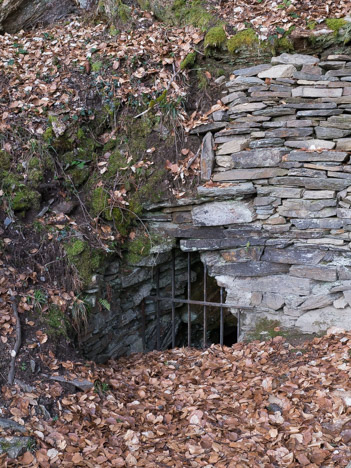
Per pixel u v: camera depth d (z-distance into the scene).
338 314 4.87
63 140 5.12
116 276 5.16
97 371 4.36
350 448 3.31
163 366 4.89
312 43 5.06
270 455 3.30
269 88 4.94
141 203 5.19
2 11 6.43
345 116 4.71
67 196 5.04
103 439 3.41
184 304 5.93
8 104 5.19
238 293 5.20
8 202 4.71
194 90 5.39
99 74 5.45
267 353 4.82
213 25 5.45
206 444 3.44
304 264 4.90
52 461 3.15
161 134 5.31
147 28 5.89
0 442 3.18
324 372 4.23
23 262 4.52
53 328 4.28
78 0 6.62
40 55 5.71
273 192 4.89
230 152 5.03
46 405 3.65
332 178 4.70
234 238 5.08
